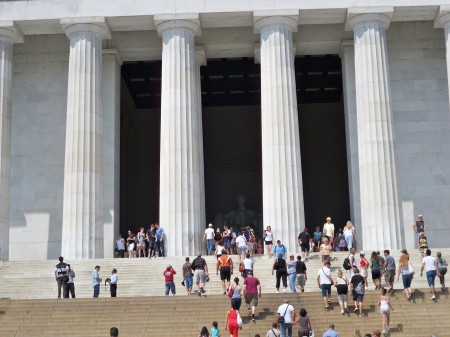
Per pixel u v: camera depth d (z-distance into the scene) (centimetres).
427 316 2762
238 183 6153
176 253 3994
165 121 4203
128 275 3728
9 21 4338
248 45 4731
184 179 4097
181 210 4050
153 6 4309
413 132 4641
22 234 4606
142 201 6109
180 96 4216
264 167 4153
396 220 4022
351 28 4419
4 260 4122
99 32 4369
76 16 4306
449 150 4616
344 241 4094
